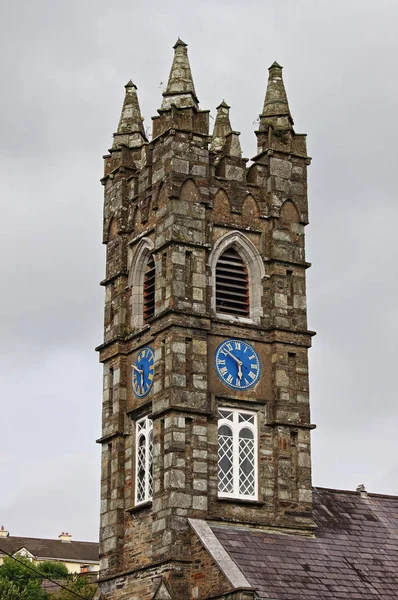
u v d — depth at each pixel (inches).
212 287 2640.3
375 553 2576.3
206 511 2472.9
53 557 6727.4
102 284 2837.1
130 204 2827.3
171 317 2559.1
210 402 2556.6
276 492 2559.1
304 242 2755.9
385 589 2442.2
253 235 2719.0
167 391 2529.5
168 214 2637.8
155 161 2738.7
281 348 2652.6
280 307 2677.2
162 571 2422.5
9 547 6727.4
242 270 2704.2
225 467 2546.8
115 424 2674.7
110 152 2920.8
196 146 2699.3
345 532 2620.6
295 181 2790.4
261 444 2588.6
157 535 2461.9
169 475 2464.3
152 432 2593.5
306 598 2314.2
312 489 2696.9
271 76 2888.8
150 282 2728.8
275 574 2362.2
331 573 2437.3
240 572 2319.1
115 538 2598.4
